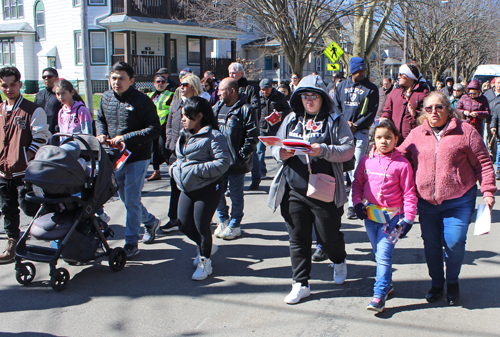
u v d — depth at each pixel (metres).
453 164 3.59
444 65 33.03
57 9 26.94
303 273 3.90
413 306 3.78
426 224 3.81
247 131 5.31
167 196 7.63
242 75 6.85
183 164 4.27
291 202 3.85
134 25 23.48
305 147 3.48
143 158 4.87
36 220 4.21
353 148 3.75
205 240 4.34
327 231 3.86
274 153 3.89
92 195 4.29
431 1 21.17
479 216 3.45
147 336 3.36
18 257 4.11
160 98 8.48
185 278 4.39
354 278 4.35
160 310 3.75
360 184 3.83
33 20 28.31
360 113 6.09
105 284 4.26
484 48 34.69
